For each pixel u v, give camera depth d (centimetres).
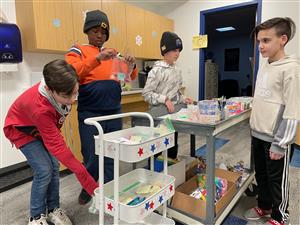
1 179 242
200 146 344
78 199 203
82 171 123
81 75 154
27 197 214
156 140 127
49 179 154
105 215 177
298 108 133
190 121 143
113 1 334
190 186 179
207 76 523
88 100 176
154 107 193
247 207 189
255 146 166
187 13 443
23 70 271
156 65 206
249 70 785
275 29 136
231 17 551
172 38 198
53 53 297
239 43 793
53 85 117
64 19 271
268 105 147
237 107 174
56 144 124
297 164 271
